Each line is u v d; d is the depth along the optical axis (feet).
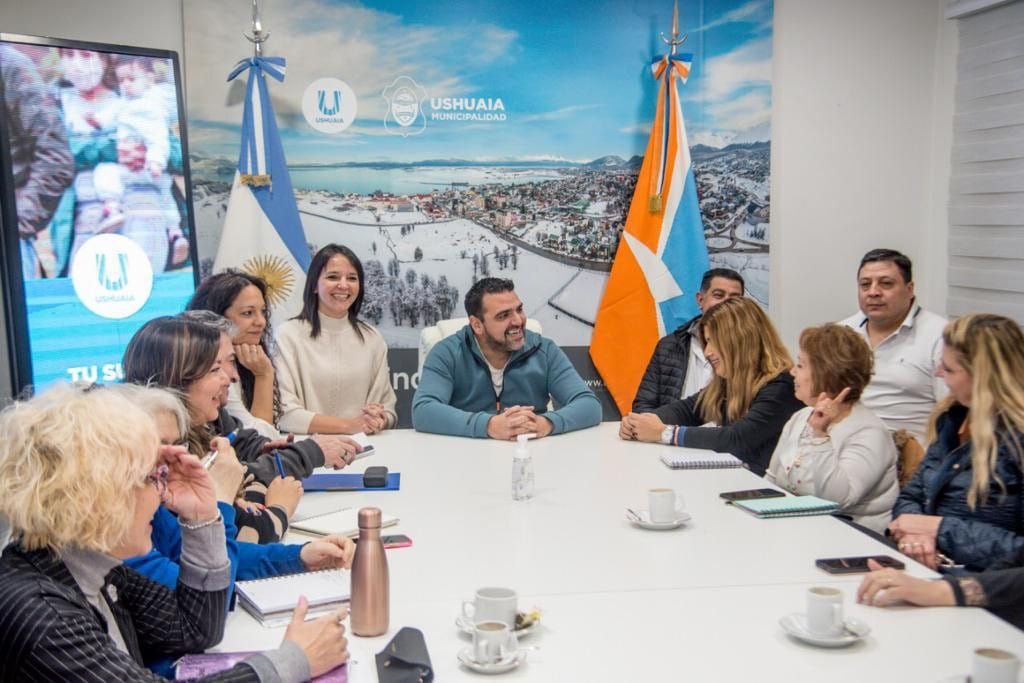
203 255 14.70
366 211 15.11
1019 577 5.93
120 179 12.07
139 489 4.82
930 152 15.93
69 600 4.61
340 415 12.55
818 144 15.75
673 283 15.14
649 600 6.08
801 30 15.55
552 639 5.49
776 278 15.89
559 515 8.06
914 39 15.69
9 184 11.24
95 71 11.82
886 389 13.41
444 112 15.11
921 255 16.11
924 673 5.00
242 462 8.95
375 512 5.63
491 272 15.46
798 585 6.34
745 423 10.42
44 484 4.49
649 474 9.45
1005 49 14.34
